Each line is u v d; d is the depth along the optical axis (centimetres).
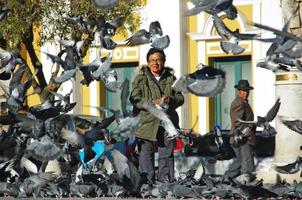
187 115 3128
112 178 1268
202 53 3172
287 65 1189
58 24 2216
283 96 1642
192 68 3198
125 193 1264
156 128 1384
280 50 1097
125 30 2455
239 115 1606
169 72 1427
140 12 2955
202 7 1068
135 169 1237
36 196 1294
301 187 1226
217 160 1502
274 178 1518
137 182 1249
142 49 3219
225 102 3108
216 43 3148
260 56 3008
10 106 1291
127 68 3256
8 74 1330
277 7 3045
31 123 1261
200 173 1279
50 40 2275
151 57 1423
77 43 1294
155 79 1412
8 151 1333
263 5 3075
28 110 1293
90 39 1312
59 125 1255
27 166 1327
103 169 1288
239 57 3088
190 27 3200
